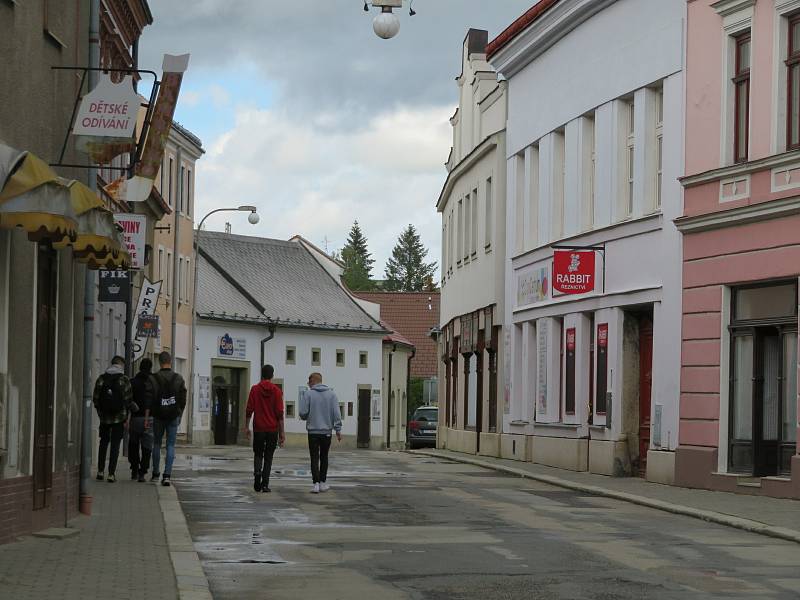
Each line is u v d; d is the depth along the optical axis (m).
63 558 13.10
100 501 20.14
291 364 76.50
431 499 22.00
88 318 17.88
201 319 68.06
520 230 39.72
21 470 14.53
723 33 25.92
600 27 32.12
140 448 28.98
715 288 25.81
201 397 67.69
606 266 31.08
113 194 25.58
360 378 82.31
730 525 18.39
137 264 25.69
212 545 14.94
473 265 46.06
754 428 24.50
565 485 26.67
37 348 15.14
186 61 15.76
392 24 23.16
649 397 29.81
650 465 27.80
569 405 33.91
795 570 13.40
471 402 47.56
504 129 41.25
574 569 13.18
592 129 33.56
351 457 42.50
